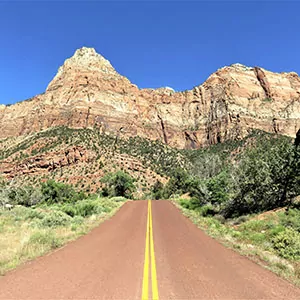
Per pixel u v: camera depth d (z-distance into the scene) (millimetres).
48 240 10680
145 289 5879
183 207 32938
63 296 5379
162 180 104312
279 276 7172
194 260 8773
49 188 57875
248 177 22688
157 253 9789
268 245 11055
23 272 7020
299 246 9891
